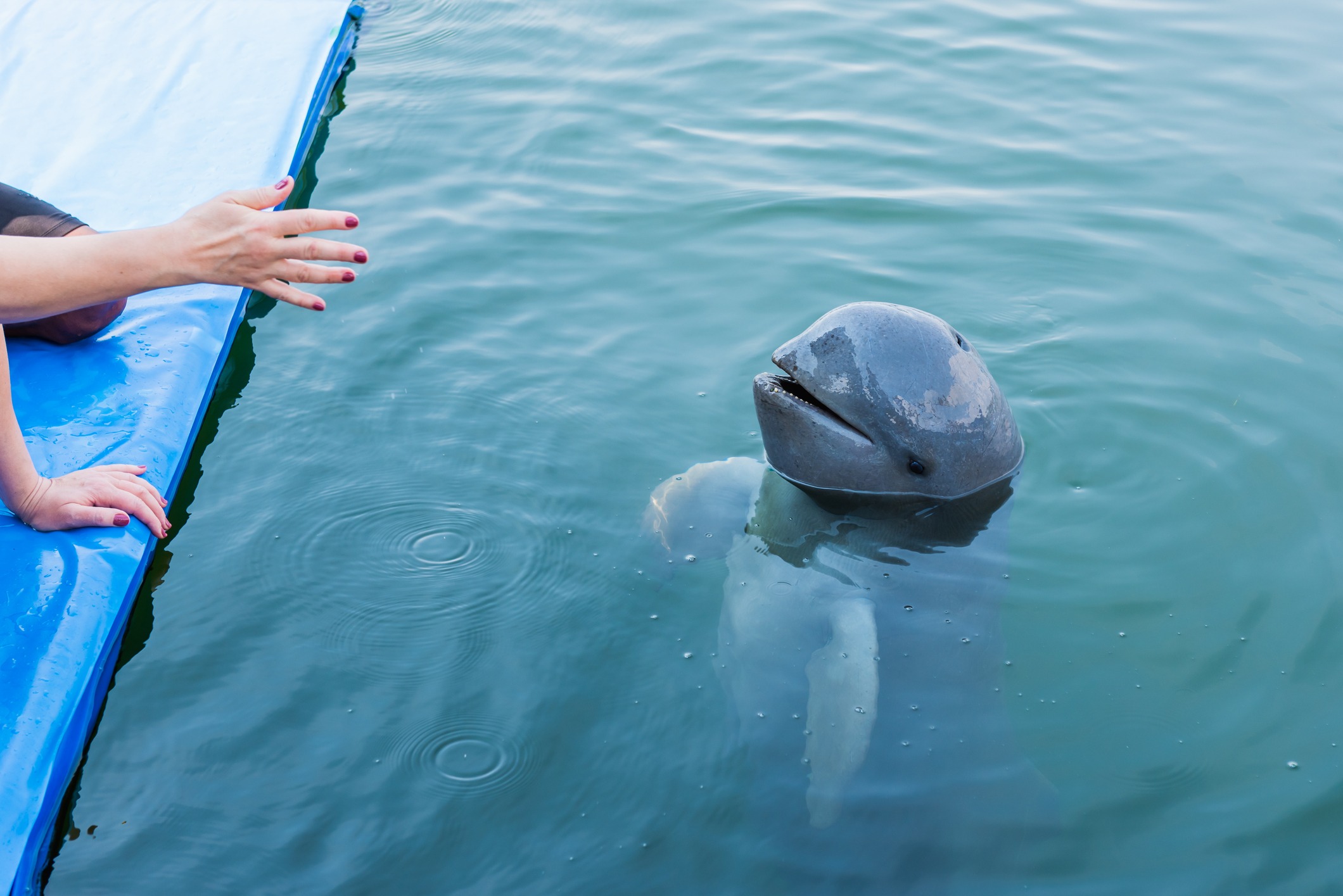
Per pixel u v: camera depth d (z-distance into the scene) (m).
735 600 2.60
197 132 3.71
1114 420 2.92
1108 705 2.44
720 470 2.79
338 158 3.78
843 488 2.74
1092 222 3.50
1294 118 3.97
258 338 3.17
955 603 2.58
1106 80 4.18
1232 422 2.91
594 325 3.18
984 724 2.42
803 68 4.27
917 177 3.68
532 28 4.67
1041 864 2.27
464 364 3.07
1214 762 2.37
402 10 4.89
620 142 3.85
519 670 2.51
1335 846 2.27
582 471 2.84
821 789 2.35
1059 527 2.70
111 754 2.40
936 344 2.70
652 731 2.43
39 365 3.00
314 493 2.80
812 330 2.73
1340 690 2.45
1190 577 2.61
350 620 2.58
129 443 2.84
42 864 2.31
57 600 2.55
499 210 3.55
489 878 2.27
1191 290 3.27
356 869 2.27
